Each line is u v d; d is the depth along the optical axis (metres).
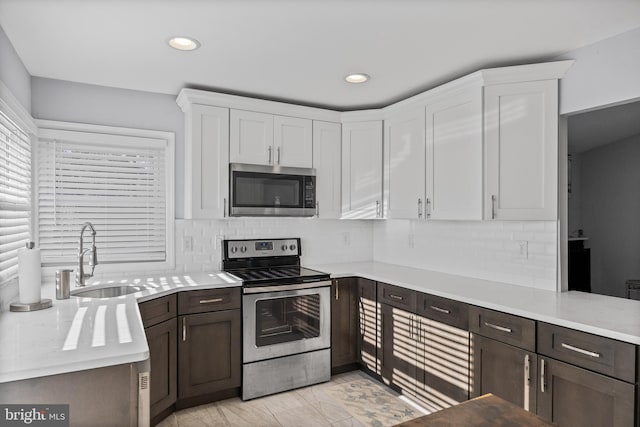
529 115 2.43
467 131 2.64
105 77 2.77
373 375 3.21
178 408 2.67
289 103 3.40
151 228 3.11
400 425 1.05
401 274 3.19
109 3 1.80
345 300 3.26
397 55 2.40
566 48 2.30
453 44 2.25
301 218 3.69
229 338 2.77
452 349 2.43
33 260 1.91
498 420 1.08
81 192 2.90
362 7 1.85
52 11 1.87
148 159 3.11
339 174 3.53
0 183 2.07
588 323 1.78
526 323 2.00
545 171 2.40
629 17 1.94
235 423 2.50
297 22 1.99
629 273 4.77
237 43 2.23
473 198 2.60
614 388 1.65
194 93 2.90
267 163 3.19
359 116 3.48
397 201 3.26
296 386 2.98
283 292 2.92
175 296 2.58
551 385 1.89
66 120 2.82
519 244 2.71
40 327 1.61
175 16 1.93
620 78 2.12
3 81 2.06
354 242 3.96
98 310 1.89
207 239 3.28
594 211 5.15
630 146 4.73
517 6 1.84
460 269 3.14
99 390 1.35
